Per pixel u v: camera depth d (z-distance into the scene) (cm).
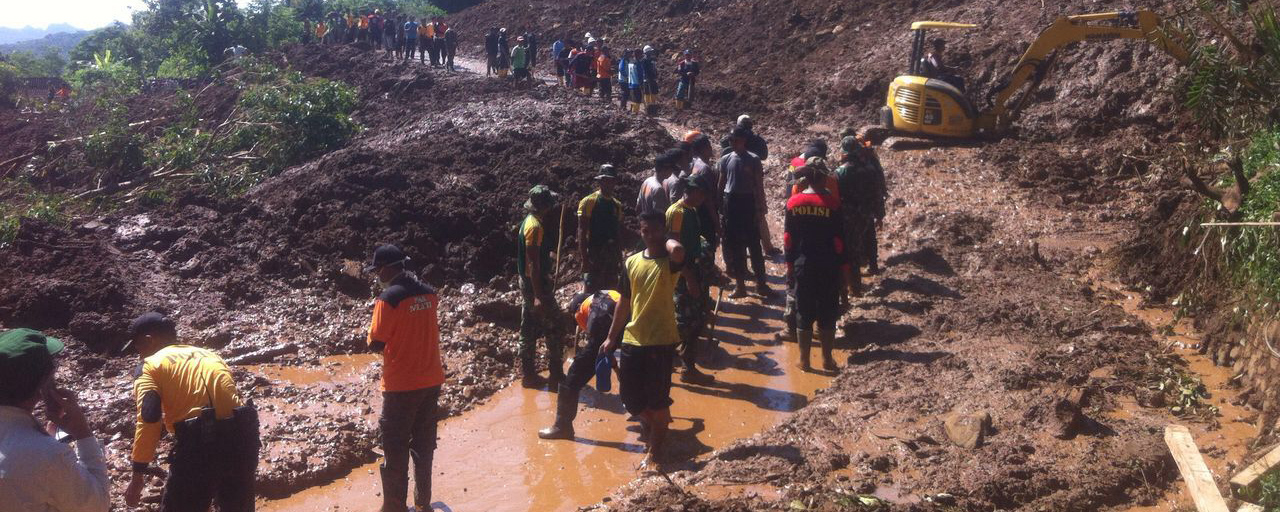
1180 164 1216
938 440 602
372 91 2564
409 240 1058
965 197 1278
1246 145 928
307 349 833
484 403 742
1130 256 954
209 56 3666
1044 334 793
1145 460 557
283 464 614
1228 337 720
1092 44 1700
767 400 727
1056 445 587
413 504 580
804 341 775
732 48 2656
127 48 4209
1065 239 1076
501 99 2056
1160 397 654
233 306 934
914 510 513
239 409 450
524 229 727
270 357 815
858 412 658
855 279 926
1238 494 491
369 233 1068
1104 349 743
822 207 756
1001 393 667
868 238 970
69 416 367
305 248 1037
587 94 2297
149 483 592
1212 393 665
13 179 1955
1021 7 2019
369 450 658
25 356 339
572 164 1335
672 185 859
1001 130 1578
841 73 2112
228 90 2484
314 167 1327
